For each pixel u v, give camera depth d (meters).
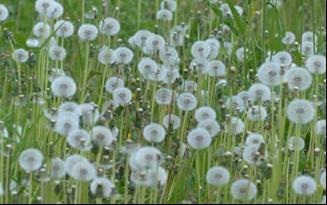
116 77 7.62
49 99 7.19
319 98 7.46
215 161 6.82
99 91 7.99
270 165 6.06
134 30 9.80
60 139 6.61
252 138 6.56
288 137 6.46
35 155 5.80
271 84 6.46
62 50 7.78
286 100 6.36
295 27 10.26
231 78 7.06
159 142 6.39
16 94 7.30
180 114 7.19
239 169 6.54
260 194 6.24
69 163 5.81
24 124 7.01
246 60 8.20
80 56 8.46
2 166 6.24
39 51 7.74
